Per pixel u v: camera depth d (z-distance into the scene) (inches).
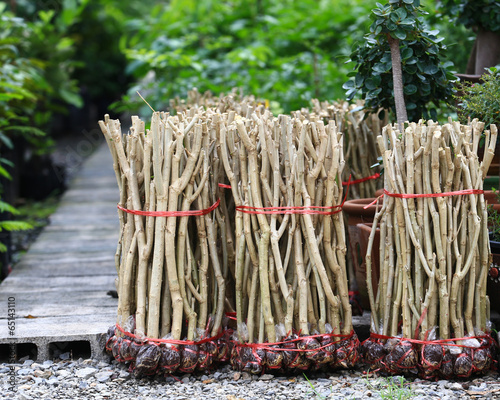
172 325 91.6
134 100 226.2
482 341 90.6
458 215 91.0
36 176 261.3
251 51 223.1
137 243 92.0
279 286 92.0
